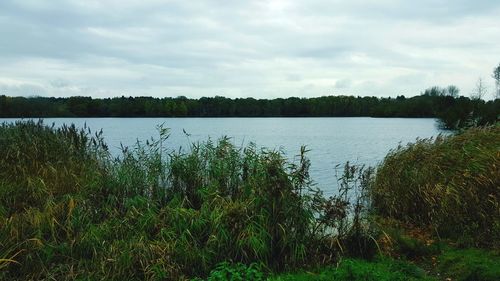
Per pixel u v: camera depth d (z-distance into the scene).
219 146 9.30
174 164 8.84
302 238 7.47
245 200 7.79
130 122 90.25
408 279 6.67
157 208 8.15
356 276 6.45
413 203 10.16
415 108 129.75
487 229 8.46
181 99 118.19
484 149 10.03
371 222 8.08
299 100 142.62
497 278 6.65
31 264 6.47
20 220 7.22
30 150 9.62
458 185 9.20
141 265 6.59
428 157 11.02
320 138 51.31
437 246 8.19
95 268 6.52
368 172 11.26
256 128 75.81
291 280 6.45
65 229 7.23
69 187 8.60
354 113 144.00
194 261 6.86
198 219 7.45
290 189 7.57
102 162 9.84
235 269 6.47
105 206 8.02
